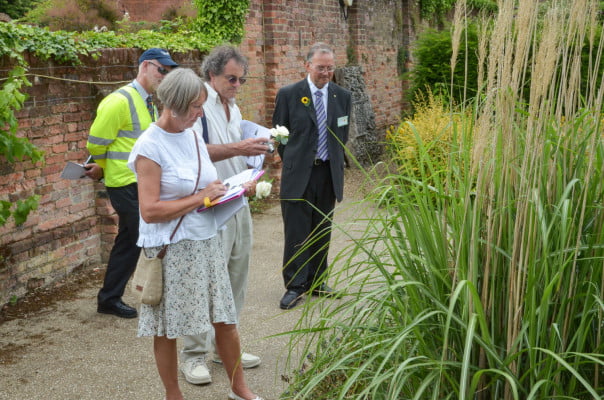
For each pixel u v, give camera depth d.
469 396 2.28
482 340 2.40
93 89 6.03
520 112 2.59
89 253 6.13
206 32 8.24
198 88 3.06
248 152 3.69
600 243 2.52
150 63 4.79
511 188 2.62
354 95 11.64
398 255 2.61
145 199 3.10
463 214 2.55
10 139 4.86
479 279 2.58
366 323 2.80
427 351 2.44
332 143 5.10
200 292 3.22
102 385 3.90
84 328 4.76
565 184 2.56
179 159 3.19
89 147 4.72
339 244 6.56
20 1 12.23
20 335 4.63
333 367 2.43
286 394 2.99
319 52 4.98
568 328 2.45
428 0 15.48
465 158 2.64
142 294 3.16
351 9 12.23
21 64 5.06
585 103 2.84
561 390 2.34
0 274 5.08
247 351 4.29
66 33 5.71
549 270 2.48
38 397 3.75
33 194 5.44
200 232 3.23
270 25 9.28
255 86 9.14
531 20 2.38
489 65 2.42
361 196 8.46
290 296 5.11
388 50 14.03
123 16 9.81
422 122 7.80
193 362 3.90
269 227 7.64
